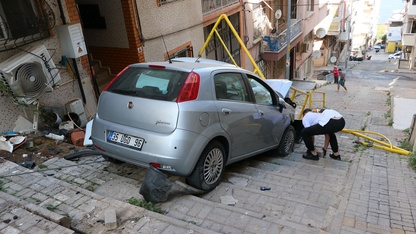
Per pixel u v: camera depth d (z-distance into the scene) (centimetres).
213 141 425
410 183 518
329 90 2047
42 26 600
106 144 411
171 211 366
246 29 1488
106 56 915
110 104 416
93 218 337
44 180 414
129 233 315
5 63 532
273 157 650
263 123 541
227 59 1380
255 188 468
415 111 1041
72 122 630
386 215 403
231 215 361
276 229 340
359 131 874
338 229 361
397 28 5225
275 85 770
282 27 1980
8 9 549
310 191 465
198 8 1101
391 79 2794
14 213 331
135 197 391
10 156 497
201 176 410
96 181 429
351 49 5328
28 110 590
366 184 509
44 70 577
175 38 1007
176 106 375
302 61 2548
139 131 386
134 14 847
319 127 616
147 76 418
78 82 688
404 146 752
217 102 427
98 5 866
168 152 370
